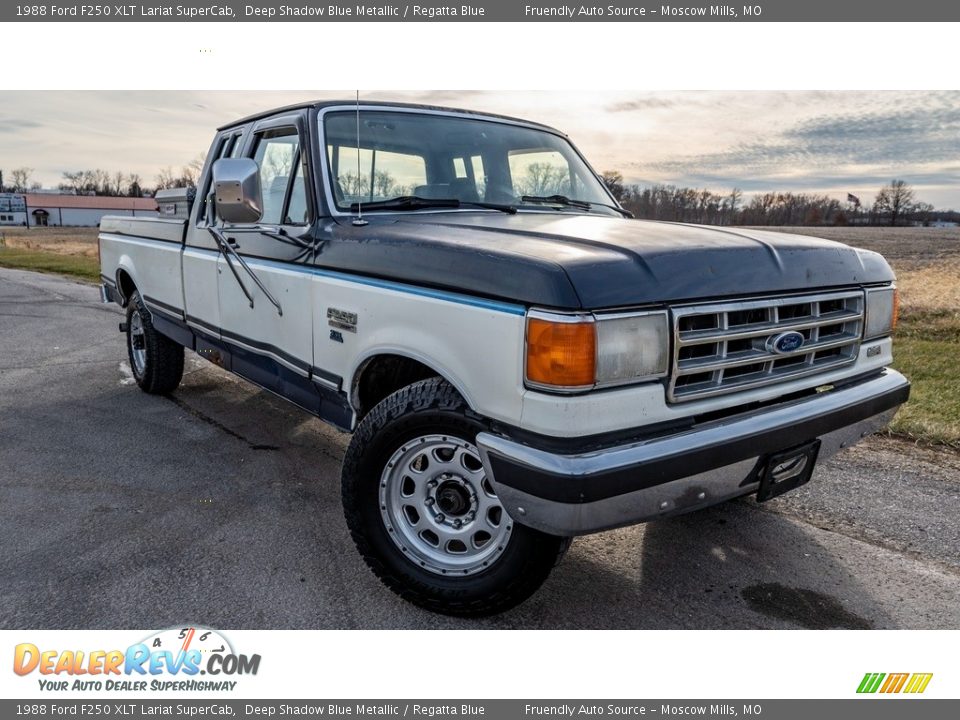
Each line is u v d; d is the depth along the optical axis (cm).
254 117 412
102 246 644
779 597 298
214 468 428
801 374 278
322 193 337
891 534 352
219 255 415
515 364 231
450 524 276
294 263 343
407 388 276
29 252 3014
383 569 285
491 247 253
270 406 559
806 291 277
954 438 476
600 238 262
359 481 282
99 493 388
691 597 298
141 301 564
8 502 375
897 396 315
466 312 246
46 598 287
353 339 301
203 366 690
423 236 279
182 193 479
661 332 235
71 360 720
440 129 388
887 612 288
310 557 324
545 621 281
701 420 256
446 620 280
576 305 220
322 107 357
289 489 399
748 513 375
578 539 347
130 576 304
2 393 587
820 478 419
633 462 225
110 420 518
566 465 220
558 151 432
